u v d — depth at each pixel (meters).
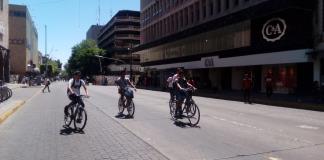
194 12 49.53
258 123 13.30
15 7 105.44
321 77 27.50
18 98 28.45
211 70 46.47
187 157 7.85
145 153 8.24
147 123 13.26
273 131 11.35
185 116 13.80
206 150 8.52
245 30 35.81
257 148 8.70
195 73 50.38
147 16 73.44
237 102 24.80
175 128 11.98
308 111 18.91
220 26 38.75
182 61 52.09
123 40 116.31
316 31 28.09
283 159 7.59
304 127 12.43
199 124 12.94
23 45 106.44
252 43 34.53
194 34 45.22
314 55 27.59
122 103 16.41
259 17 32.94
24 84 69.69
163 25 63.31
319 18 27.83
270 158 7.67
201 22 47.25
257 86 36.12
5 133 11.35
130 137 10.29
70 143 9.55
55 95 34.09
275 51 31.44
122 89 16.33
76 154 8.26
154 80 67.00
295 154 8.04
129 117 15.19
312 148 8.69
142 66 76.38
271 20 31.78
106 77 87.19
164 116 15.48
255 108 20.06
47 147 9.09
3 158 7.99
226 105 21.98
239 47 36.91
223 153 8.19
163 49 61.47
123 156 7.99
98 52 119.38
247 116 15.75
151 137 10.30
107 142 9.59
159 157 7.85
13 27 105.56
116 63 113.50
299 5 27.94
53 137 10.48
